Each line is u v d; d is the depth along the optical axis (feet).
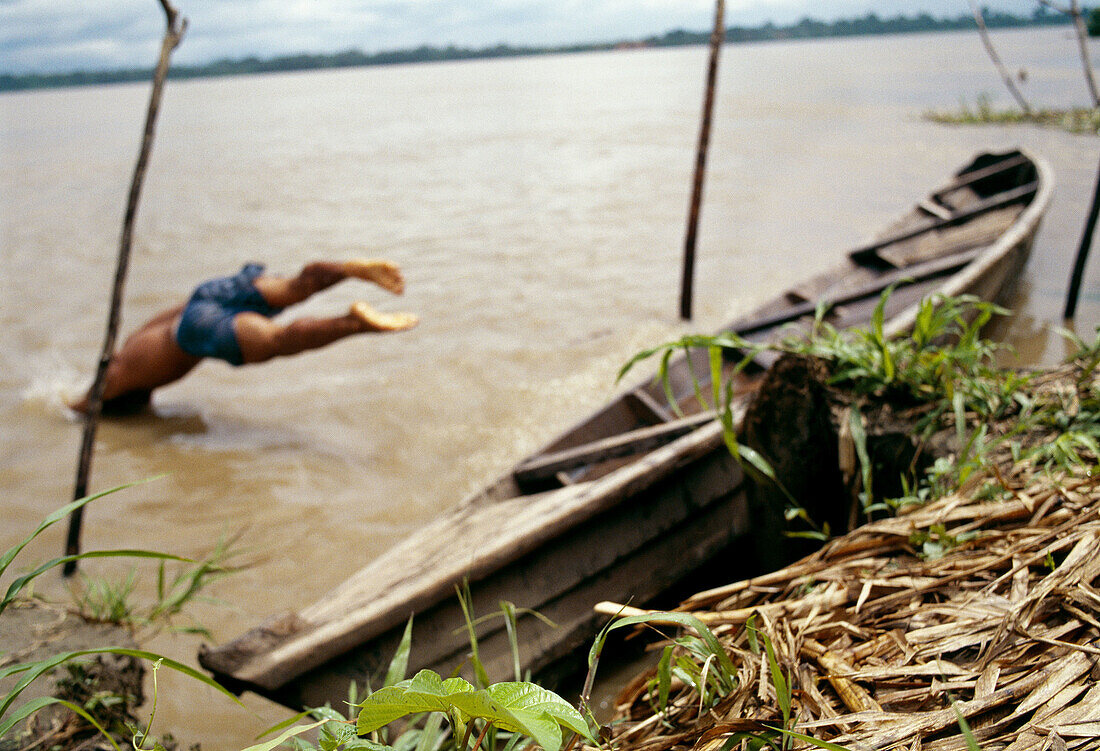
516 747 5.74
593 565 11.71
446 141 77.10
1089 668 4.84
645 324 25.95
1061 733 4.44
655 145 63.82
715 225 38.17
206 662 9.48
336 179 57.62
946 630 5.65
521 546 10.82
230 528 16.44
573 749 5.42
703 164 24.84
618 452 14.14
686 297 25.95
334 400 22.24
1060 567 5.73
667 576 12.45
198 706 11.58
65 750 8.76
